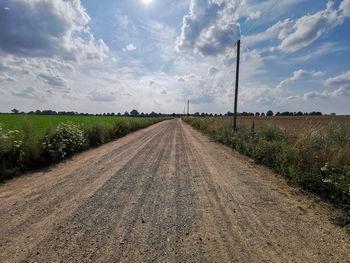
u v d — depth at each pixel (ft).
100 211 9.15
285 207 9.87
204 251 6.41
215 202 10.38
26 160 16.28
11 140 15.79
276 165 16.93
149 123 100.53
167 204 10.06
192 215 8.91
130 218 8.54
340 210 9.38
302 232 7.65
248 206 9.95
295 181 13.39
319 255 6.31
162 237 7.16
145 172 15.92
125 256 6.09
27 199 10.36
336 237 7.34
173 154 23.68
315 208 9.78
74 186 12.48
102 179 13.98
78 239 6.95
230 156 22.95
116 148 27.71
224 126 40.01
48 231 7.42
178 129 69.41
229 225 8.10
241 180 14.19
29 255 6.08
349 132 19.31
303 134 19.80
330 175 11.43
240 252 6.39
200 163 19.34
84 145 26.45
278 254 6.33
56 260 5.88
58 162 18.97
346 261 6.02
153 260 5.93
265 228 7.91
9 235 7.11
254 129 32.99
